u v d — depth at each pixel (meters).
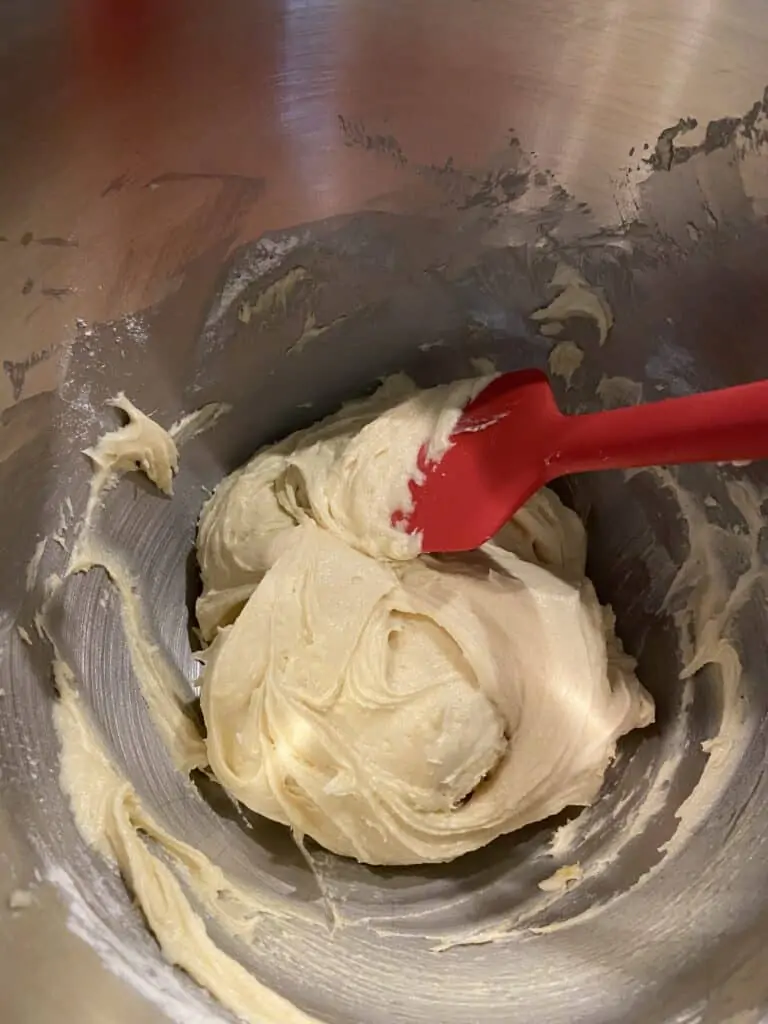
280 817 0.24
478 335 0.27
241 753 0.24
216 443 0.27
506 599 0.25
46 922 0.18
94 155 0.19
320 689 0.24
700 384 0.25
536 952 0.22
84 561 0.24
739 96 0.20
